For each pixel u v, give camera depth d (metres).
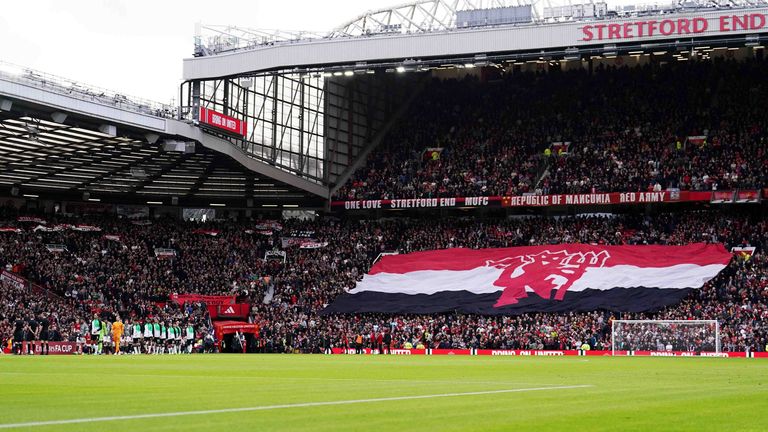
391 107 105.31
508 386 21.59
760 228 82.69
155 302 82.75
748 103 92.38
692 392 19.20
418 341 76.50
